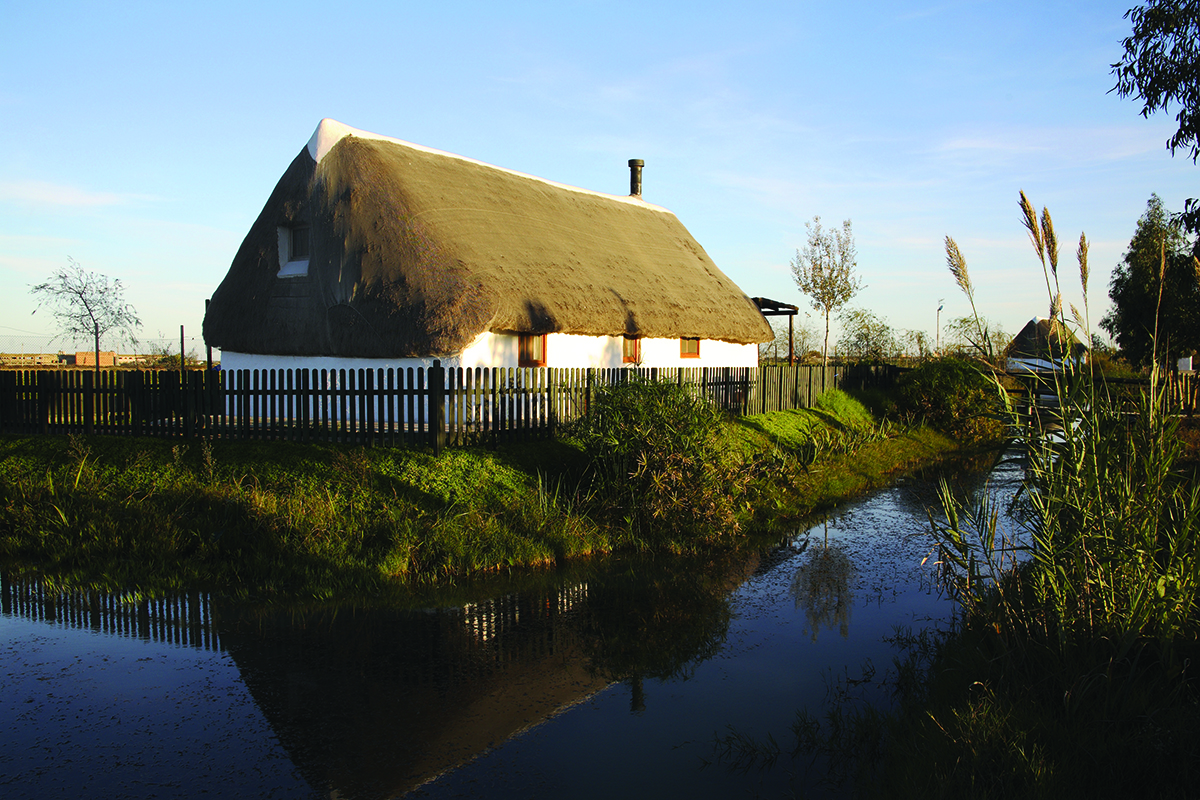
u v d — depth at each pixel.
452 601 6.15
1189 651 3.94
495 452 9.23
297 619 5.70
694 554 7.64
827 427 16.31
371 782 3.46
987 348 4.71
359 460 8.52
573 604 6.11
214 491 8.02
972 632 4.73
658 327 15.79
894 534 8.54
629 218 20.31
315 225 13.30
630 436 8.38
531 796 3.34
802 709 4.23
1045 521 4.15
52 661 4.86
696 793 3.37
